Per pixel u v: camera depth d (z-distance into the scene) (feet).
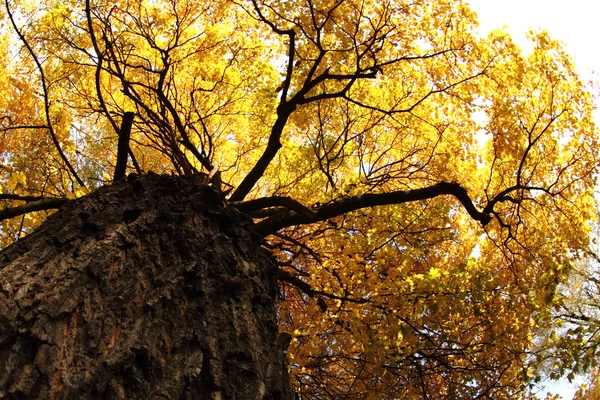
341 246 17.02
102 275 7.71
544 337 22.49
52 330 6.52
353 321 15.26
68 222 9.05
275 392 7.81
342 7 20.59
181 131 19.67
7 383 5.71
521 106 21.68
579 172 21.70
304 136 25.85
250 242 11.14
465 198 16.92
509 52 21.49
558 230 21.59
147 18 22.65
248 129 25.53
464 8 20.81
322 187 23.84
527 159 22.02
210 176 13.78
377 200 16.10
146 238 8.96
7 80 22.07
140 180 10.67
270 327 9.13
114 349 6.64
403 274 15.29
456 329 19.29
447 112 23.38
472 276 16.05
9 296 6.88
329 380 20.59
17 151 21.45
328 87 23.41
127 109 23.81
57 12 21.62
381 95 24.16
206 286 8.54
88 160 24.09
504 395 21.61
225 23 23.44
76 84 23.26
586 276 27.35
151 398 6.37
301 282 16.53
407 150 25.71
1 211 13.60
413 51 21.98
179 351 7.25
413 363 19.38
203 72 23.76
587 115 21.56
